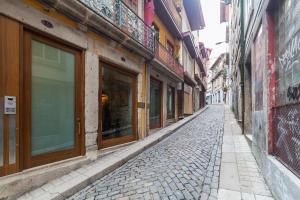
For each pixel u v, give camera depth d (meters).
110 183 3.95
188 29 18.00
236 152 5.61
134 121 7.49
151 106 9.77
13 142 3.43
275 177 3.01
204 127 10.71
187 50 17.08
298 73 2.59
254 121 5.19
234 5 12.53
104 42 5.68
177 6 13.34
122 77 6.86
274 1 3.43
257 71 4.95
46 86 4.18
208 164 4.67
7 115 3.37
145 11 8.54
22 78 3.59
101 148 5.60
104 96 5.90
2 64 3.32
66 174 4.24
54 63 4.35
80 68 4.94
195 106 21.83
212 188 3.42
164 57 10.59
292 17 2.81
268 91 3.62
